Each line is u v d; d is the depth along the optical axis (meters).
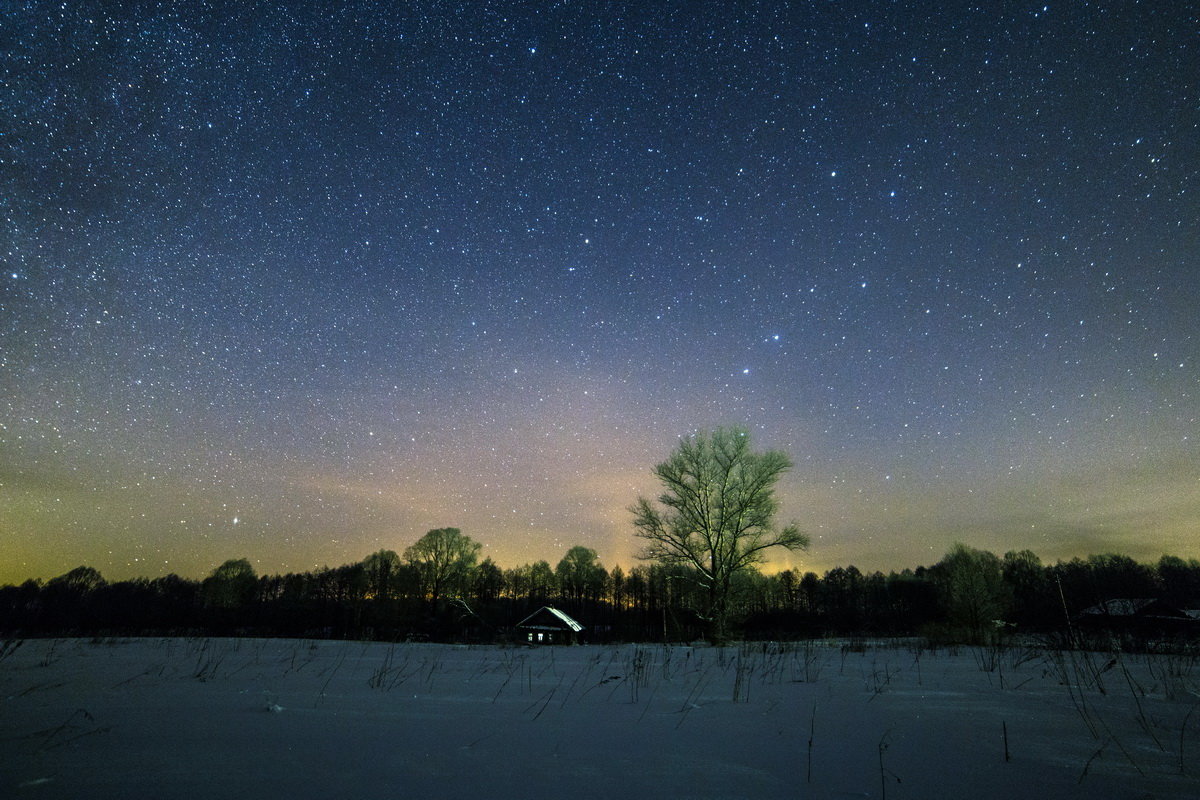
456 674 7.00
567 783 2.46
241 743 3.04
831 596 61.91
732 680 6.59
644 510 29.08
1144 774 2.72
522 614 54.19
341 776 2.49
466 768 2.68
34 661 7.69
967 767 2.84
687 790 2.39
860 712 4.43
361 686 5.66
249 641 13.68
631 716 4.22
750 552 28.16
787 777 2.63
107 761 2.61
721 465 29.27
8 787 2.20
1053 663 8.41
